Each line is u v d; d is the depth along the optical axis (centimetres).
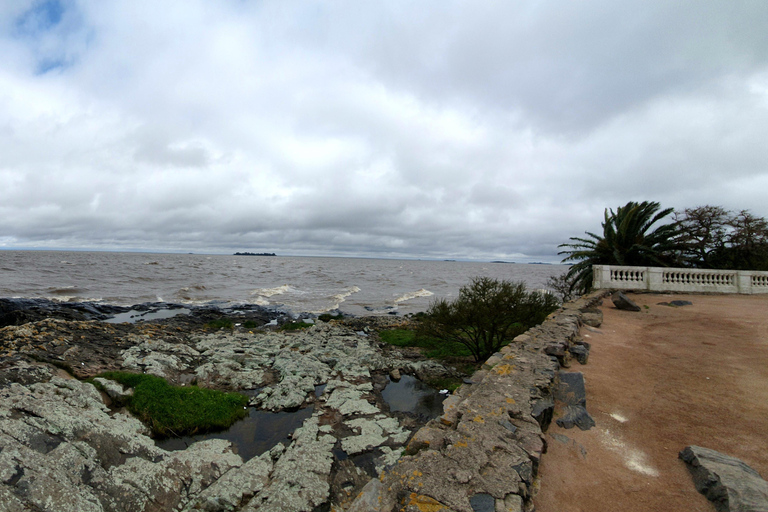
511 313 1556
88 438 768
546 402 499
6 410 763
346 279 7788
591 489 365
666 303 1412
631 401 554
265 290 5119
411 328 2575
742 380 604
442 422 466
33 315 2488
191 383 1316
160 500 677
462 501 305
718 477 344
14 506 547
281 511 643
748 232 2133
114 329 1880
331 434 960
